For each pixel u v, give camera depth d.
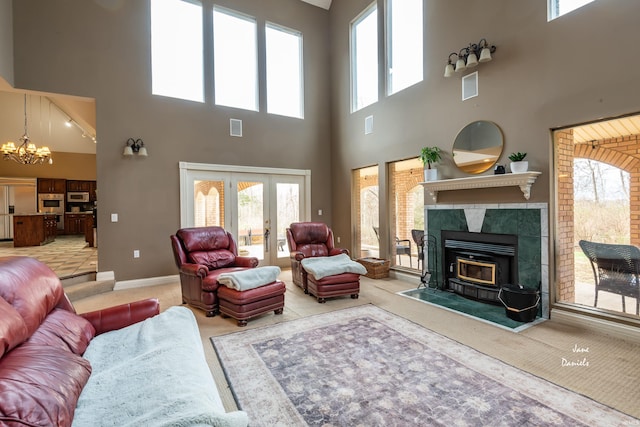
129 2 4.77
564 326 3.06
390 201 5.37
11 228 9.18
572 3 3.05
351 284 4.03
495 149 3.67
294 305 3.84
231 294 3.25
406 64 4.96
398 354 2.52
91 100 4.63
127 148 4.61
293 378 2.19
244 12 5.75
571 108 3.02
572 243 3.23
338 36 6.42
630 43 2.65
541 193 3.28
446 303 3.82
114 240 4.65
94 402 1.24
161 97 5.01
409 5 4.90
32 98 8.20
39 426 0.94
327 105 6.70
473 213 3.97
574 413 1.78
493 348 2.60
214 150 5.46
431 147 4.47
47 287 1.77
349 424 1.73
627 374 2.19
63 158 10.50
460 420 1.74
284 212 6.29
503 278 3.66
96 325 2.00
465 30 3.98
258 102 5.93
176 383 1.34
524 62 3.38
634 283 2.83
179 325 2.01
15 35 4.04
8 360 1.15
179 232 4.08
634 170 2.89
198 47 5.40
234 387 2.09
